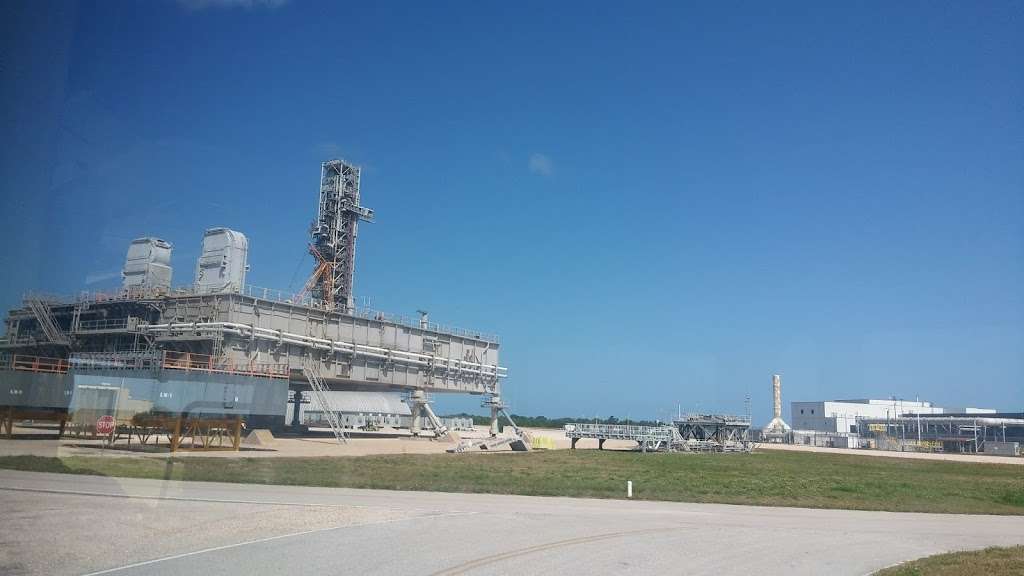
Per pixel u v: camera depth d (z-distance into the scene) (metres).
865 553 18.95
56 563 13.62
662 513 26.48
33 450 28.72
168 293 49.50
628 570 15.52
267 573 13.66
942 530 24.48
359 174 94.31
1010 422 131.12
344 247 92.75
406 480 35.00
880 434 149.00
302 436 71.62
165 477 28.34
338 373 74.00
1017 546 20.77
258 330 63.31
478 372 92.25
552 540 19.08
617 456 68.06
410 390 87.62
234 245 56.06
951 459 90.00
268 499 24.89
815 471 56.28
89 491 22.52
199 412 43.75
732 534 21.52
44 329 30.80
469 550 17.02
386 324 80.31
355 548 16.56
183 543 16.23
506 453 66.88
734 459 71.81
